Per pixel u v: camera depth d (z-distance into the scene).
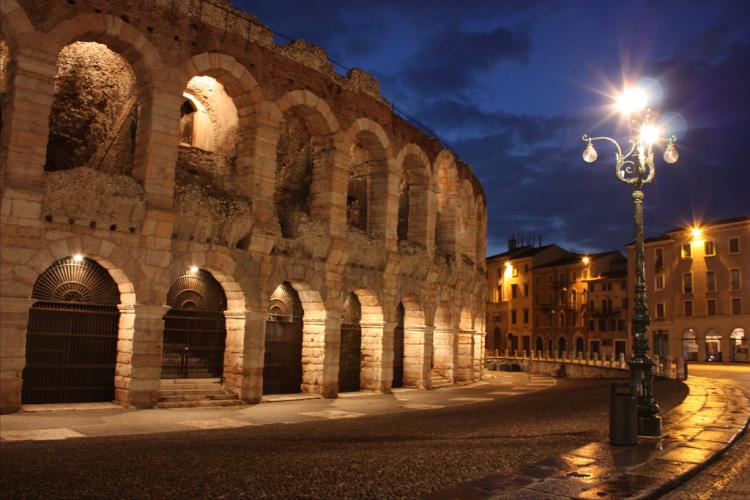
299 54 27.64
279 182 31.78
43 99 19.91
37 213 19.69
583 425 19.27
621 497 9.88
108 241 21.22
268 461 12.43
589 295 95.81
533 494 9.98
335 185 28.94
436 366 39.31
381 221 32.16
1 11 19.31
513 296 107.38
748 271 76.75
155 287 22.22
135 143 24.44
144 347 21.94
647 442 15.25
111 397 22.62
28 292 19.44
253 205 25.38
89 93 25.55
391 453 13.67
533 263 104.25
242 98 25.89
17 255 19.28
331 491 10.15
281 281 26.56
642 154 17.80
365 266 30.92
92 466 11.67
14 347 19.20
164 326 24.53
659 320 84.12
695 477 12.02
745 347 75.94
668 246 84.69
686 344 82.31
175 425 18.41
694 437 16.08
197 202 23.45
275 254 26.47
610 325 92.44
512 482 10.81
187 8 23.62
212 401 23.88
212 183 26.55
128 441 15.12
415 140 34.84
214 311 26.30
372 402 27.41
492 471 11.83
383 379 31.83
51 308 21.59
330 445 14.84
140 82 22.83
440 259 36.97
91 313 22.34
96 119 26.06
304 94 27.62
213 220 23.92
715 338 78.50
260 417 20.97
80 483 10.30
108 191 21.03
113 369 22.75
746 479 12.05
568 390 38.03
